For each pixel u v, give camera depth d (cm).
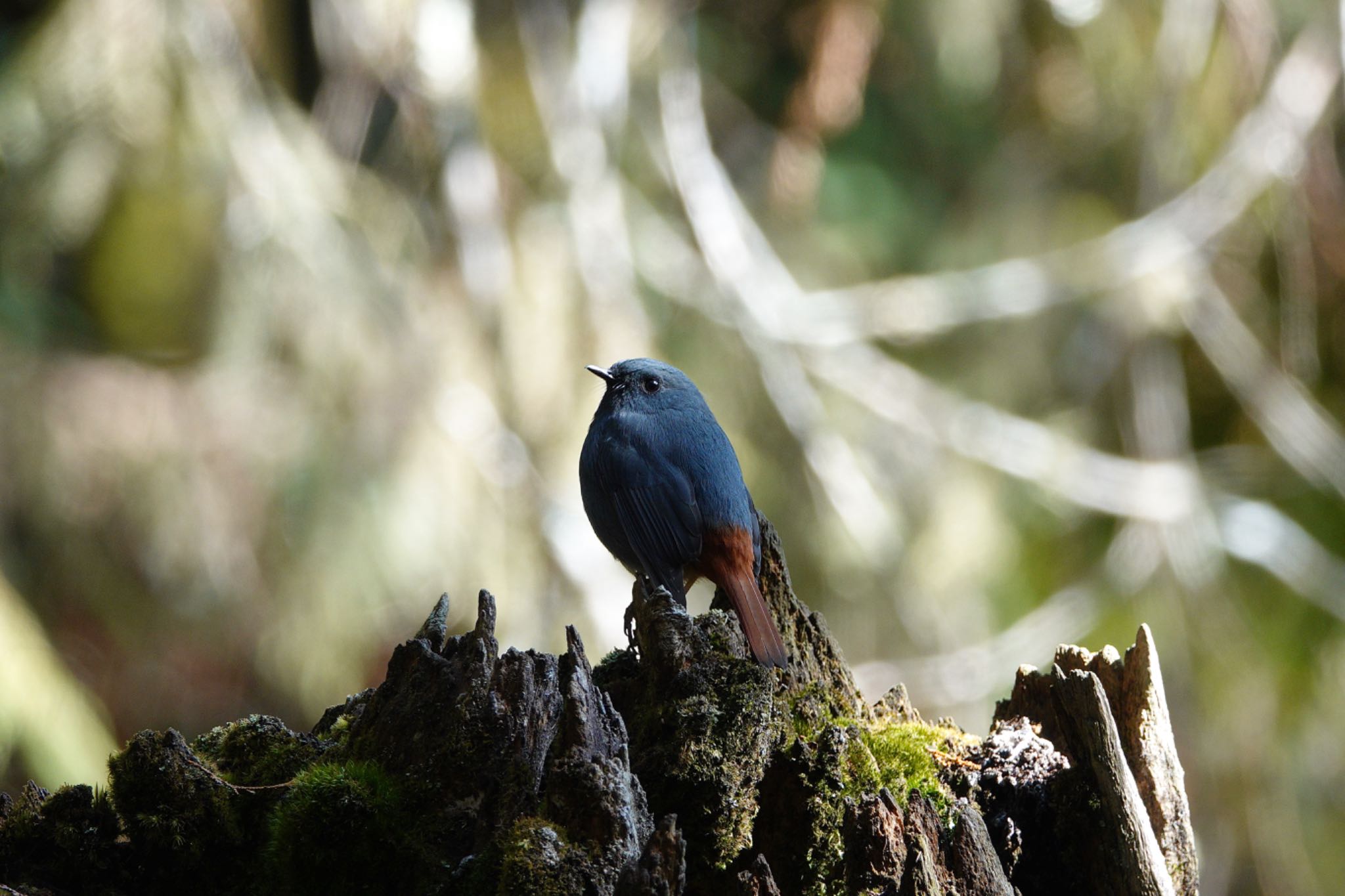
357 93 1231
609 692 523
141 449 1210
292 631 1209
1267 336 1427
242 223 1162
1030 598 1466
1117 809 479
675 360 1351
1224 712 1361
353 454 1183
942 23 1443
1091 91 1470
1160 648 1378
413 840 444
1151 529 1400
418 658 479
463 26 1236
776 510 1348
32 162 1158
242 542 1203
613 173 1333
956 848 459
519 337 1223
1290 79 1349
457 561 1186
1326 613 1390
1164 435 1435
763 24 1563
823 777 465
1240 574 1406
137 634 1283
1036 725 541
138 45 1147
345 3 1202
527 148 1284
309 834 438
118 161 1157
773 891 435
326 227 1184
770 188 1485
